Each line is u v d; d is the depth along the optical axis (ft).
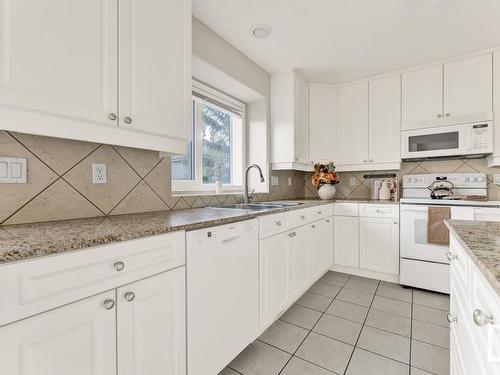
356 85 9.90
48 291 2.25
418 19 6.25
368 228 8.84
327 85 10.21
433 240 7.51
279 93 9.12
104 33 3.51
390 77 9.21
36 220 3.68
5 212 3.41
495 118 7.57
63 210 3.96
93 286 2.57
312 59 8.15
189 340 3.63
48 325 2.25
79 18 3.24
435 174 9.09
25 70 2.78
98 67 3.44
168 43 4.44
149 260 3.11
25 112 2.88
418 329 5.79
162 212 5.21
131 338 2.91
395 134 9.13
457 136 8.00
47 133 3.06
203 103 7.61
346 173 11.02
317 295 7.60
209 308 3.98
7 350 2.02
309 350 5.10
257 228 5.18
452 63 8.20
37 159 3.69
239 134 9.12
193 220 3.95
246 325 4.82
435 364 4.66
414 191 9.36
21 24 2.75
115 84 3.63
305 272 7.24
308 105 10.02
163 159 5.55
